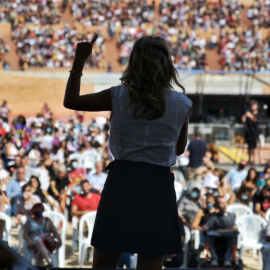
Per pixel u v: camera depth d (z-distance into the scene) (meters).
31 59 102.00
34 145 44.47
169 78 6.45
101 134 54.06
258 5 124.81
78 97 6.37
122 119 6.31
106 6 121.25
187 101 6.42
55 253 25.06
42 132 50.59
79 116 62.47
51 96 67.94
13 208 30.00
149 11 122.81
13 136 45.00
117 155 6.37
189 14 122.88
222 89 88.12
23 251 24.08
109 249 6.16
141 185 6.24
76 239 29.38
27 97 68.38
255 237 29.88
